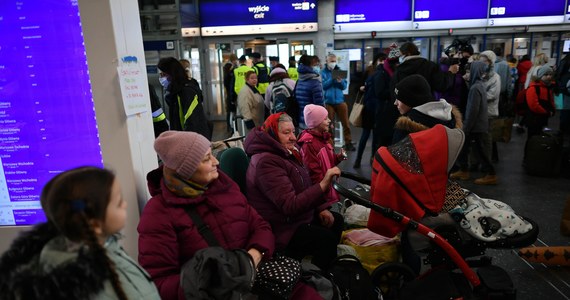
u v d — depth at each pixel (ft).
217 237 5.30
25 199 6.26
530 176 15.90
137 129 6.15
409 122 7.49
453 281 6.59
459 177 15.62
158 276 4.85
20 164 6.09
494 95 16.93
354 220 9.05
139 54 6.29
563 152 15.83
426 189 6.27
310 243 7.17
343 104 20.79
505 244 6.36
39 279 2.68
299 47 31.04
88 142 5.98
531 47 30.25
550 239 10.37
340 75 20.53
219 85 32.01
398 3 29.89
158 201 5.18
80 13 5.40
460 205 6.61
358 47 30.89
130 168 5.96
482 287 6.28
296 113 16.96
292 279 5.35
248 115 19.97
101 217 2.89
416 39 30.55
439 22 30.07
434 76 12.85
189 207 5.23
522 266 9.17
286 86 17.24
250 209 6.03
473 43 30.42
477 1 29.63
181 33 23.91
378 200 6.52
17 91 5.80
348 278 6.53
